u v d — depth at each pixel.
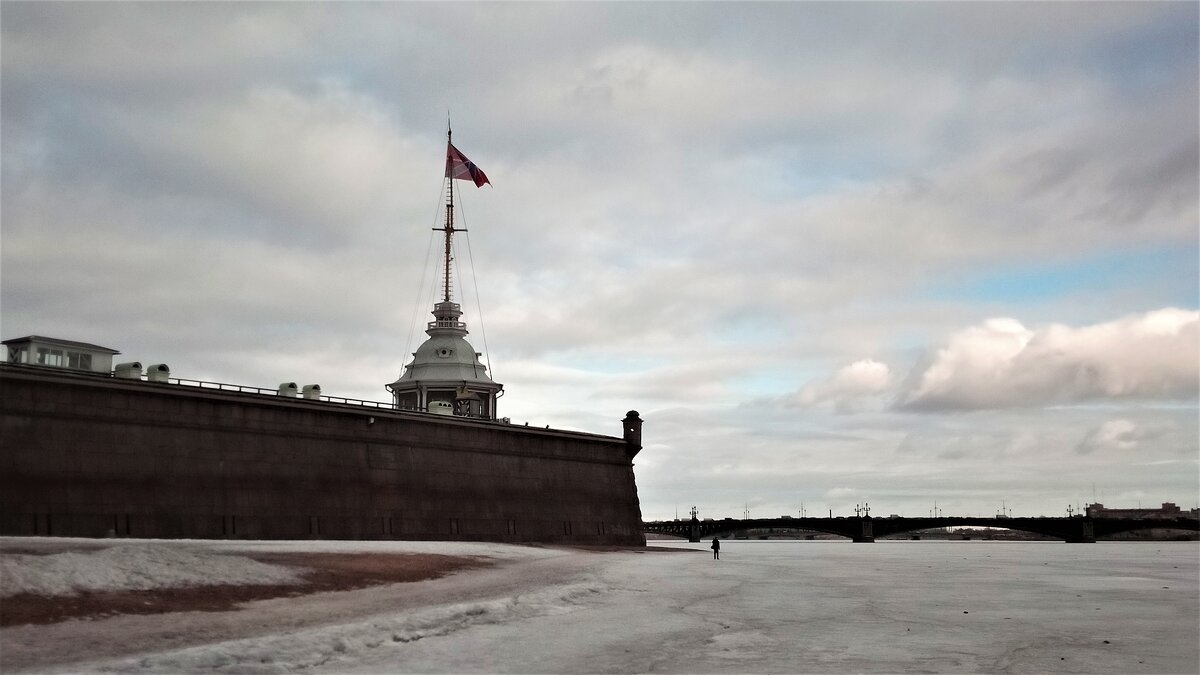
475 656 35.41
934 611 54.75
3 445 70.94
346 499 96.44
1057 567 115.62
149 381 82.00
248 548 69.06
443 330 161.62
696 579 76.19
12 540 58.56
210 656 32.41
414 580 63.59
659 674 33.41
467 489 112.12
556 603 52.66
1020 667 36.28
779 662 36.19
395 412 104.06
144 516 78.38
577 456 131.50
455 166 144.62
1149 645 41.91
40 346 79.94
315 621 41.12
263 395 90.12
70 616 38.38
